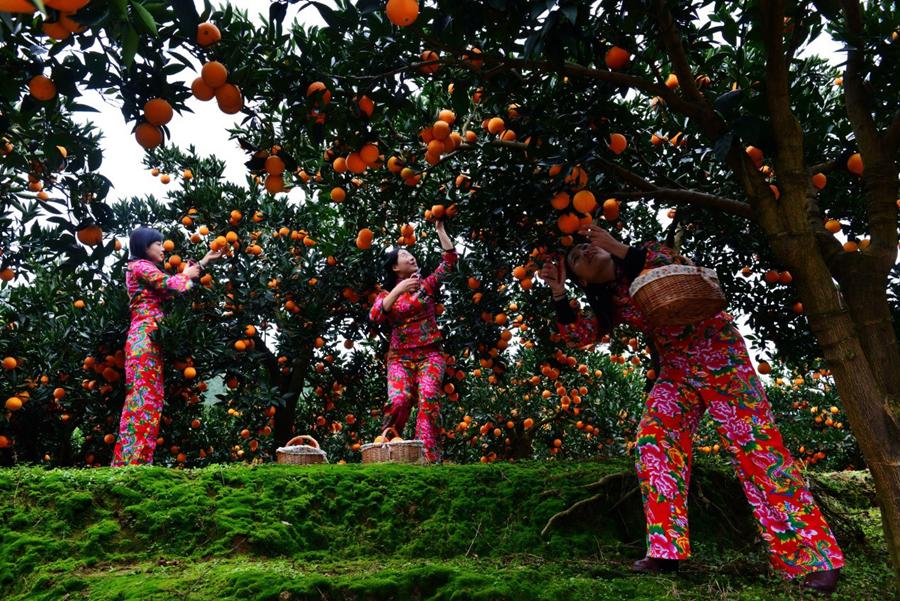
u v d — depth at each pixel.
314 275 7.00
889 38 2.50
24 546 2.74
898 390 2.09
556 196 2.70
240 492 3.25
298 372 7.39
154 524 2.95
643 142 3.91
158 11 1.73
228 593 2.30
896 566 1.97
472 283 5.62
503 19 2.07
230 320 6.80
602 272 3.01
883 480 2.01
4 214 3.34
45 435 7.47
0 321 6.41
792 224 2.28
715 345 2.71
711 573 2.83
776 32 2.21
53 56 1.86
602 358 10.09
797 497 2.54
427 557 3.09
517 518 3.38
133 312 4.48
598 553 3.20
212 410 8.82
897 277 4.05
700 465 4.05
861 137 2.36
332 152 2.88
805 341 4.89
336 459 9.65
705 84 3.44
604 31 2.54
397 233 6.79
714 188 4.09
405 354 4.87
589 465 4.01
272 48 2.24
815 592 2.44
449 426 9.66
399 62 2.34
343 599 2.35
